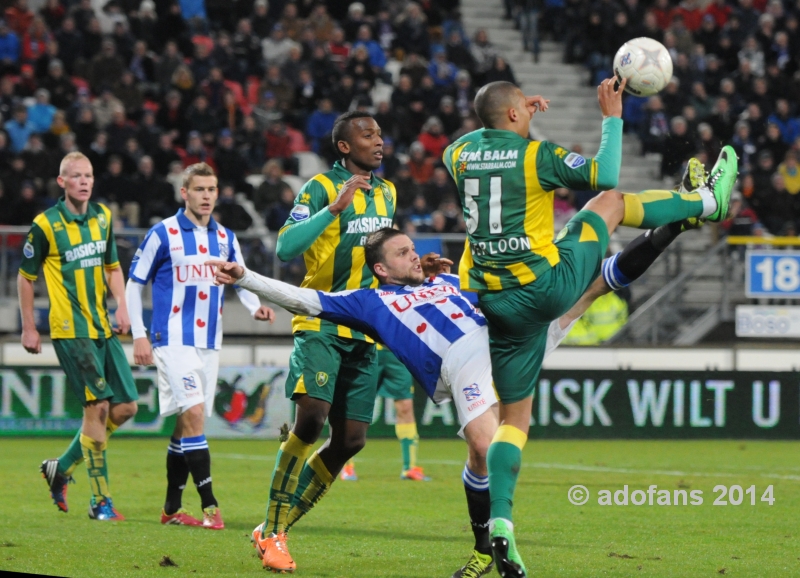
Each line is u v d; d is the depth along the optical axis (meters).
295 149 51.31
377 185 16.61
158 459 30.50
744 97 54.09
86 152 45.22
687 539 17.64
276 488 14.81
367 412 15.76
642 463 30.05
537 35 59.69
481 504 13.88
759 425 38.47
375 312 13.99
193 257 19.41
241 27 53.84
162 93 50.94
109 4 54.59
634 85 13.90
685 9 59.78
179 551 15.95
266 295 13.57
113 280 20.81
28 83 49.00
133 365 37.47
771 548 16.78
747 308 41.06
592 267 13.34
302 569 14.72
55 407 36.62
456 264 39.25
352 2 58.94
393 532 18.22
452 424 38.41
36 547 16.14
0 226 41.09
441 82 53.94
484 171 13.30
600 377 38.03
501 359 13.46
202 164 19.77
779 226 49.00
